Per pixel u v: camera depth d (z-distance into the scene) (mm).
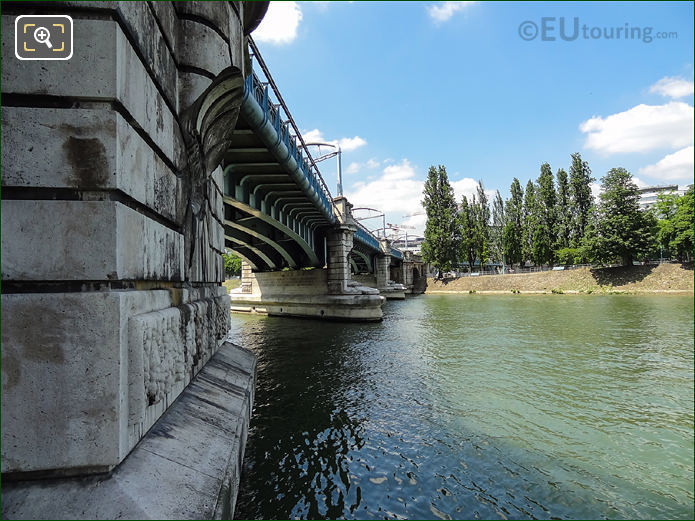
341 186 42250
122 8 2531
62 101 2438
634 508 5848
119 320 2373
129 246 2631
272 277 35844
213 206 6477
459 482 6512
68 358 2299
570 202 63344
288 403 10391
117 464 2391
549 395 10797
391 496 6129
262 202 19688
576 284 52812
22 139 2352
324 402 10438
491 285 61969
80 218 2391
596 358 14969
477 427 8695
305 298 31250
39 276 2322
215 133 5234
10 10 2375
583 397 10602
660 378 12250
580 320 25391
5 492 2203
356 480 6574
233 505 3617
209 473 3160
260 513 5707
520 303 40156
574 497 6102
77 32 2436
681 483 6445
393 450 7641
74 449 2285
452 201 72812
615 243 50469
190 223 4457
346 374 13289
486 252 73125
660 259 58969
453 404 10156
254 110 11398
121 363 2389
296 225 25688
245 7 5676
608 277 50562
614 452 7500
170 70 3688
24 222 2324
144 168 2975
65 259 2357
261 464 7113
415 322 27219
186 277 4363
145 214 3148
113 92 2438
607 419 9062
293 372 13648
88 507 2197
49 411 2273
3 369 2232
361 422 9031
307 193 20234
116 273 2408
